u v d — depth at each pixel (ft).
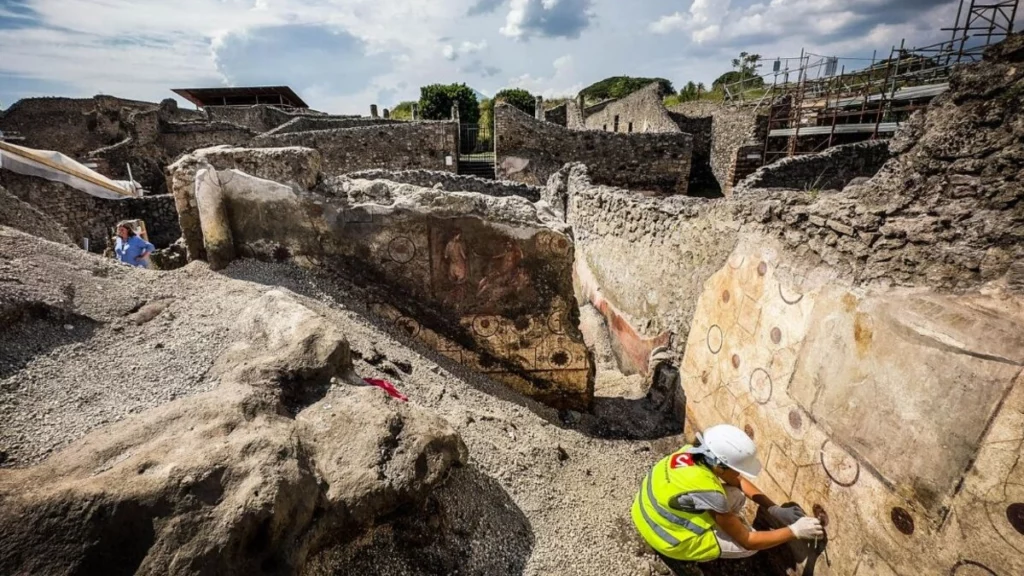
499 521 8.75
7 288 8.32
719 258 12.84
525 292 13.30
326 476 6.68
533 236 12.82
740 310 11.59
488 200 12.89
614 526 9.64
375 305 13.33
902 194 7.57
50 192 30.37
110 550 4.90
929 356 6.56
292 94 90.43
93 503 4.97
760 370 10.51
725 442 8.50
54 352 8.03
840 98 36.50
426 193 12.74
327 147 46.93
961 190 6.70
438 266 13.09
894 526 6.90
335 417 7.63
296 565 5.70
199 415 6.72
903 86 33.30
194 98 90.12
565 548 8.75
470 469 9.29
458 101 82.28
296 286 12.67
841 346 8.20
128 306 9.68
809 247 9.48
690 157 46.93
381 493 6.76
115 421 6.97
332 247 13.09
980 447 5.79
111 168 49.14
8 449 6.14
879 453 7.21
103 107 63.41
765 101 44.73
